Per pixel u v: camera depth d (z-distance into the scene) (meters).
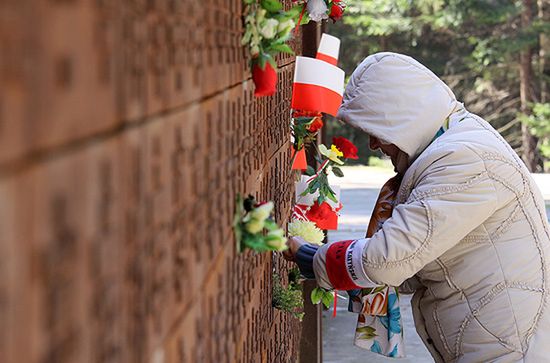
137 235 1.02
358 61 30.75
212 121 1.59
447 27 29.23
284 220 3.54
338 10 3.37
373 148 3.56
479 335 3.19
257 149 2.48
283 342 3.76
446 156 3.14
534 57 29.80
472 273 3.19
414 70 3.34
